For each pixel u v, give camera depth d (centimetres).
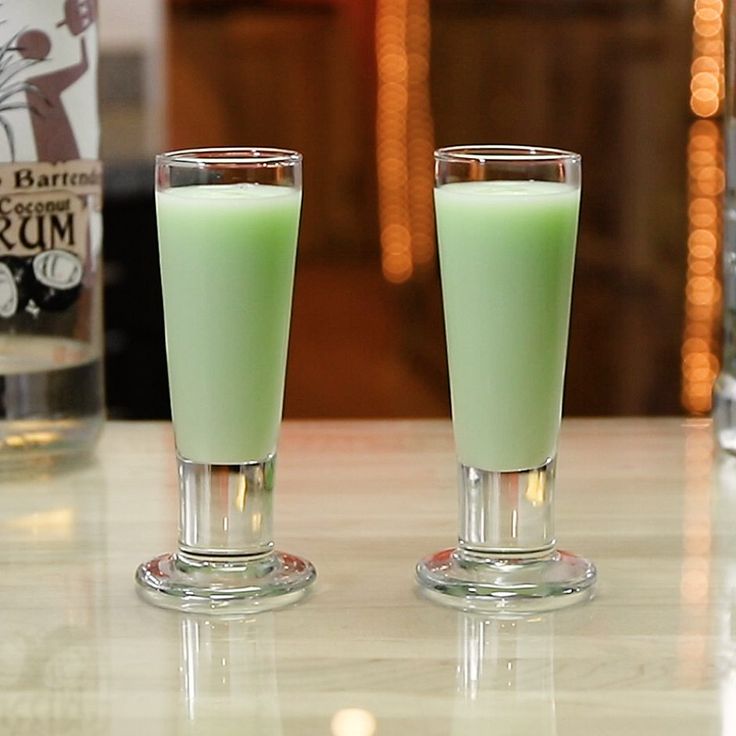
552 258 58
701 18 165
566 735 51
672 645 56
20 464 71
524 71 228
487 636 57
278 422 60
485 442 59
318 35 284
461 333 58
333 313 268
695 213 171
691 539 64
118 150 183
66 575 61
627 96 190
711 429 77
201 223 57
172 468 71
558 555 61
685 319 173
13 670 55
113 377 114
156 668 55
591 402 186
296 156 58
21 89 70
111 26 186
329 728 52
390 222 269
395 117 262
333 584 60
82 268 72
